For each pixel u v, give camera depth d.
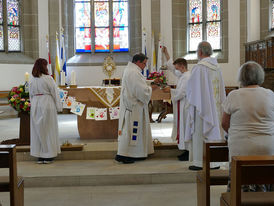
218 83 4.91
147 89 5.27
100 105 6.81
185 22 12.66
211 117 4.78
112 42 13.17
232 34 11.61
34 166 5.36
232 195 2.33
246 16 11.23
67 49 12.94
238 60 11.51
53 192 4.59
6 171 5.16
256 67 3.03
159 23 12.61
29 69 12.45
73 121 10.12
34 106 5.35
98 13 13.10
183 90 5.28
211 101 4.82
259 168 2.23
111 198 4.33
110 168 5.18
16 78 12.11
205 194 3.35
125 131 5.32
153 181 4.88
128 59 12.95
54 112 5.44
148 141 5.50
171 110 9.48
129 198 4.32
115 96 6.31
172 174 4.89
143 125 5.39
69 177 4.85
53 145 5.43
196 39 12.59
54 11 12.67
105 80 8.63
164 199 4.27
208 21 12.27
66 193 4.55
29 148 5.73
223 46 11.84
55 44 12.64
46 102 5.34
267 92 3.00
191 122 4.93
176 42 12.55
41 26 12.64
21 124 6.07
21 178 3.50
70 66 12.79
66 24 12.88
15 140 6.18
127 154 5.33
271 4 10.78
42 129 5.35
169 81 12.29
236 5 11.48
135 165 5.34
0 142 6.34
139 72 5.33
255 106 2.92
